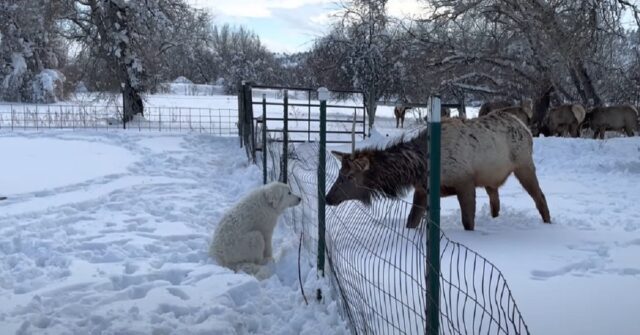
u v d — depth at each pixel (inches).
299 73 2018.9
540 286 210.1
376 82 1161.4
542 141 728.3
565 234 306.3
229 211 268.8
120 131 965.8
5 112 1316.4
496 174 329.4
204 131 1066.1
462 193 316.5
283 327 186.1
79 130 972.6
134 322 187.0
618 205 414.9
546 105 999.0
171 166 638.5
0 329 182.7
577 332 167.9
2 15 1641.2
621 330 169.3
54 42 1765.5
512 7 975.0
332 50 1229.7
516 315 179.9
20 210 382.9
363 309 174.2
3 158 661.9
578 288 208.8
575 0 851.4
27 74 1742.1
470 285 208.2
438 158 124.9
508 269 232.2
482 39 1056.2
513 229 322.0
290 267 252.8
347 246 224.2
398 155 304.7
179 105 1770.4
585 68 1015.6
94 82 1179.9
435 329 128.6
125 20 1123.3
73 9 1138.0
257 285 221.0
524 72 1011.3
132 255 279.6
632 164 625.3
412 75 1115.9
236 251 255.6
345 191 292.2
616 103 1097.4
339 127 1093.8
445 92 1072.2
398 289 195.5
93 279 235.9
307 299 207.3
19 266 260.5
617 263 243.9
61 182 505.0
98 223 349.1
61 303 209.8
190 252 283.3
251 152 631.2
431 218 126.6
